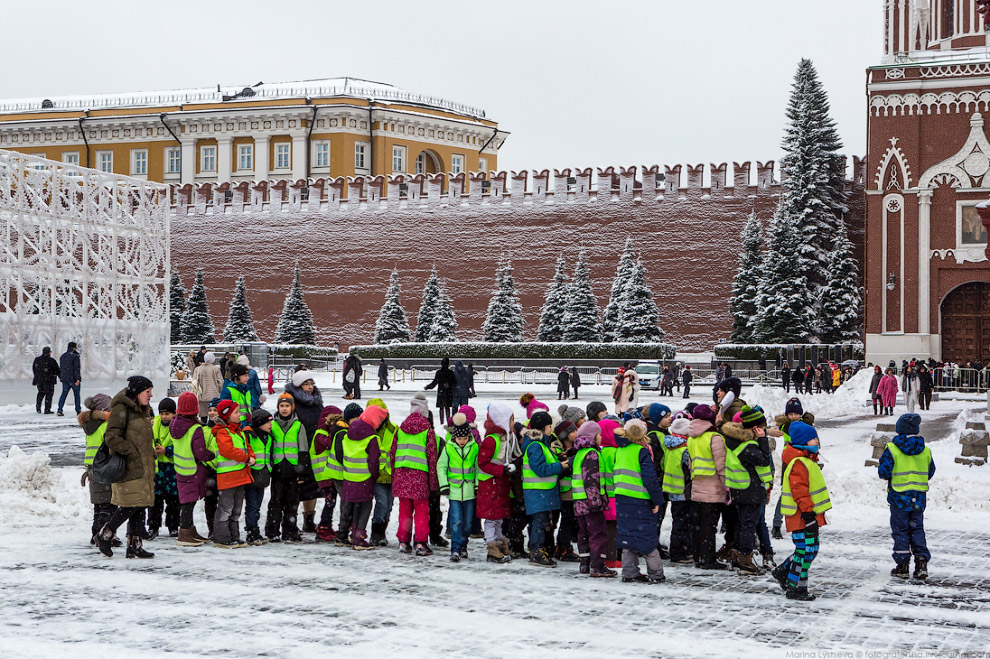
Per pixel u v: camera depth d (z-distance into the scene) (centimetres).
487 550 1423
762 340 6500
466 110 9738
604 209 7450
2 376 3578
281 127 8981
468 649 959
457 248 7806
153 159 9256
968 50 5809
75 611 1090
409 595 1174
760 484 1276
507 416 1355
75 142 9412
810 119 6912
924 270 5841
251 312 8294
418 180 7944
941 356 5859
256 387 1791
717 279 7125
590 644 979
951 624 1066
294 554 1414
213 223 8431
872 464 2194
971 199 5797
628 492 1244
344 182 8219
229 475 1442
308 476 1516
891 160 5891
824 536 1540
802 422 1188
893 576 1281
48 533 1523
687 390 5028
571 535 1387
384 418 1474
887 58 5891
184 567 1316
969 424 2517
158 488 1505
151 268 4222
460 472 1385
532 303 7594
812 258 6788
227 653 943
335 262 8106
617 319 6956
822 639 1005
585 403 4578
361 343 7988
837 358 6400
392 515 1731
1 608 1101
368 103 8931
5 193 3641
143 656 933
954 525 1642
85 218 3900
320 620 1059
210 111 9025
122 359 4047
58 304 4450
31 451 2389
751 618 1082
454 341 7275
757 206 7062
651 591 1205
